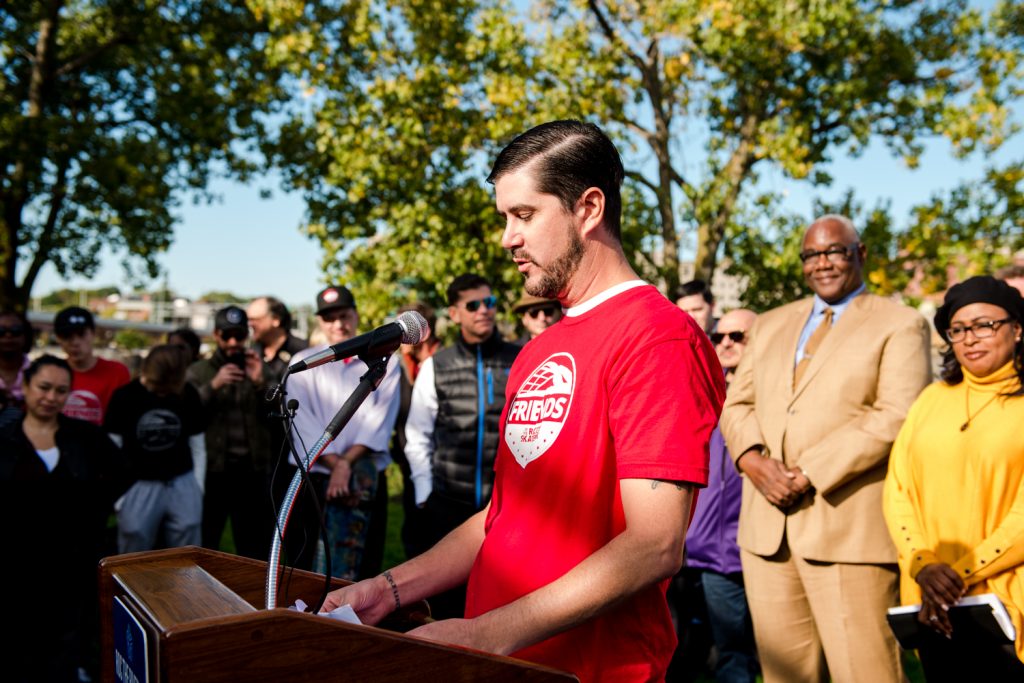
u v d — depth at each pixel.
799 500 3.16
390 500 9.04
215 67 13.52
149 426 4.78
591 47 10.27
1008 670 2.60
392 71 10.40
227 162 14.78
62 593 3.79
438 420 4.31
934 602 2.70
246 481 5.31
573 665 1.55
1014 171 10.13
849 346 3.21
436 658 1.26
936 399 2.99
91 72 15.30
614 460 1.58
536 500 1.63
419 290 10.30
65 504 3.80
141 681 1.24
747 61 9.88
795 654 3.25
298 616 1.17
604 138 1.68
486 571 1.68
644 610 1.60
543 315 4.65
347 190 10.36
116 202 13.98
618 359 1.56
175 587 1.41
